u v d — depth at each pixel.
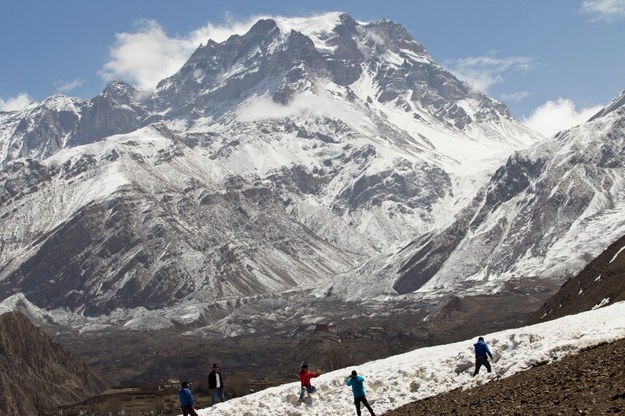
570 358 55.22
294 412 61.62
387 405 58.75
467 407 49.00
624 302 77.88
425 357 68.25
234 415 62.38
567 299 189.75
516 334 65.12
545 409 42.53
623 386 42.91
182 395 61.47
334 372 69.81
